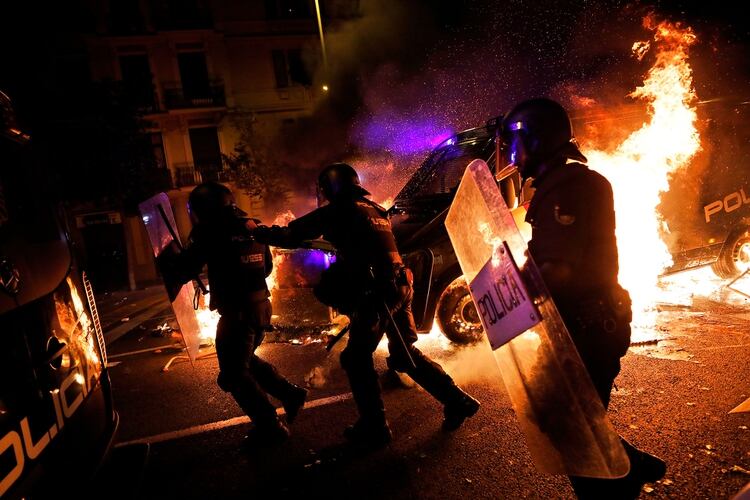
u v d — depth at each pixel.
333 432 3.24
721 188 5.35
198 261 3.02
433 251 4.40
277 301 5.33
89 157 16.95
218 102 23.55
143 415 3.90
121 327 8.05
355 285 2.81
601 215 1.74
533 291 1.66
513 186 4.21
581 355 1.77
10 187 1.89
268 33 24.03
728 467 2.40
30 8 19.94
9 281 1.69
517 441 2.86
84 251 21.92
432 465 2.72
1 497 1.46
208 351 5.44
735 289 5.16
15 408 1.60
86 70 22.19
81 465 1.96
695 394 3.16
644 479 1.94
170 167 23.47
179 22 23.12
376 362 4.46
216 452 3.15
